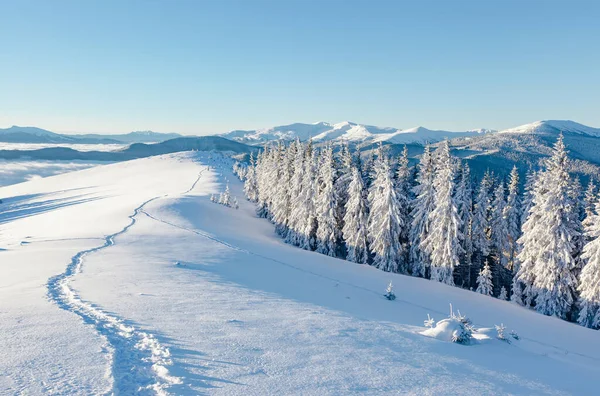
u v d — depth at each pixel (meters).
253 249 33.56
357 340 9.23
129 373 5.80
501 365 9.45
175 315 9.68
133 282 14.53
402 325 13.18
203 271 19.73
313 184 48.19
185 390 5.31
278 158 65.38
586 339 23.70
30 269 17.14
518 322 25.06
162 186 103.31
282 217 56.75
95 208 61.16
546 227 32.03
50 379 5.33
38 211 81.00
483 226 42.53
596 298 28.88
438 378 7.20
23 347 6.54
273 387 5.75
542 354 12.73
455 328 11.71
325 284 23.14
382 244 38.91
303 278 23.86
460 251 36.59
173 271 18.19
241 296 13.71
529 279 33.88
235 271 21.88
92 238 30.62
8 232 51.47
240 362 6.68
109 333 7.68
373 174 45.25
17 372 5.50
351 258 42.84
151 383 5.52
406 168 49.25
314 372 6.59
